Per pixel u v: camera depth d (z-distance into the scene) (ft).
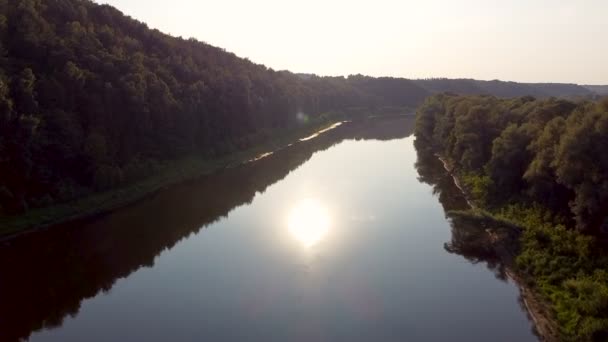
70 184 169.89
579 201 113.70
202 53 346.74
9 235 141.28
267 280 120.37
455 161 231.91
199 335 96.73
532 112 190.49
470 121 205.67
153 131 221.05
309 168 262.26
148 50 281.13
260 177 238.68
